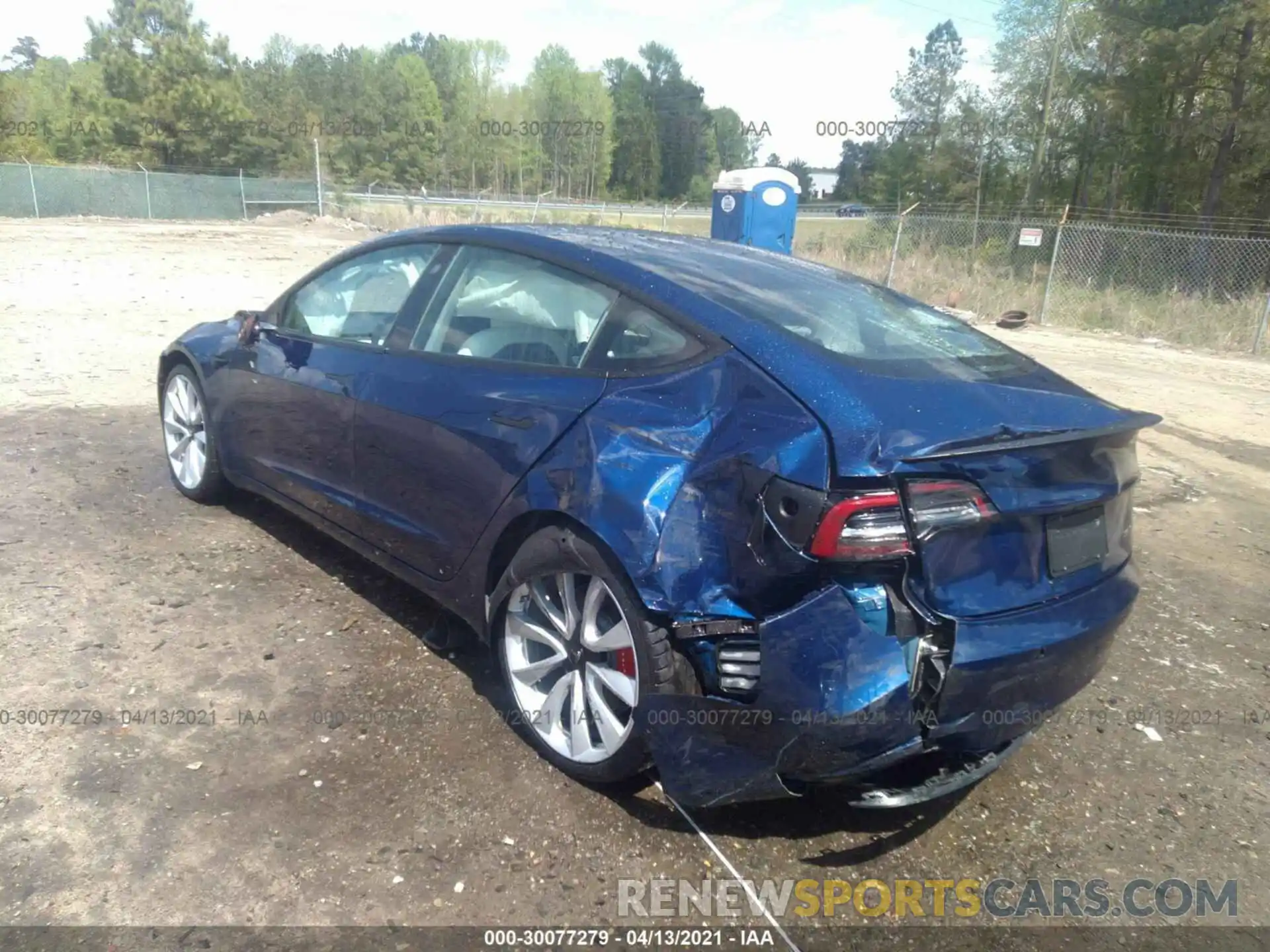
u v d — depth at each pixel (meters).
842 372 2.59
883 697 2.31
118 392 7.07
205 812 2.68
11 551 4.20
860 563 2.30
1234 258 19.47
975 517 2.37
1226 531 5.83
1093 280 18.62
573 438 2.84
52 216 30.19
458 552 3.25
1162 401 9.89
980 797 3.06
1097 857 2.82
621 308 3.01
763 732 2.42
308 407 3.93
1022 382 2.94
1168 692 3.80
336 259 4.19
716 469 2.50
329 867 2.51
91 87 41.06
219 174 40.75
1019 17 30.98
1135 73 25.97
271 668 3.43
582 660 2.87
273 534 4.61
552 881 2.53
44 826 2.57
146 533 4.52
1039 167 29.69
